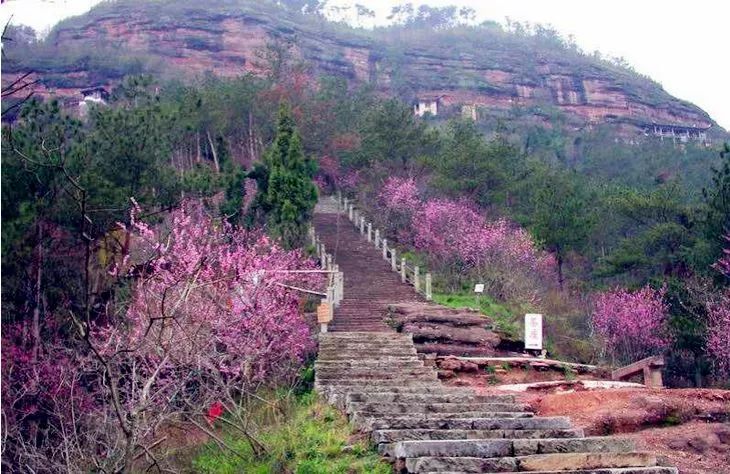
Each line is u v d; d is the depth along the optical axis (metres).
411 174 39.78
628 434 11.14
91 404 14.19
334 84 57.69
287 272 19.38
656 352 26.77
